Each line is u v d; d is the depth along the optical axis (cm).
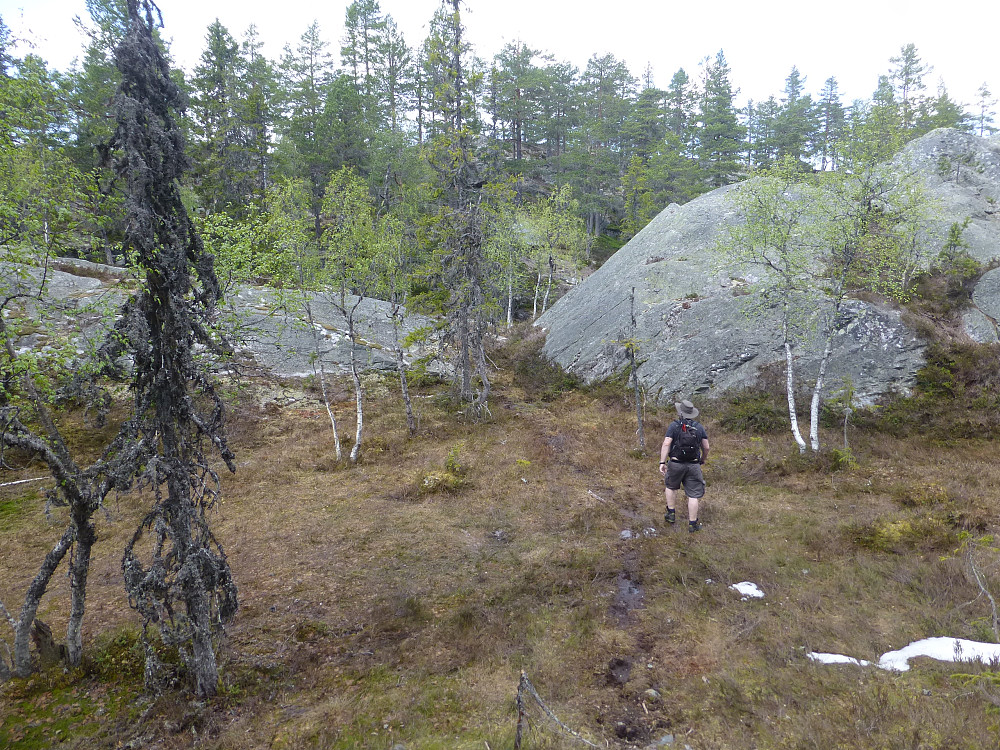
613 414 1622
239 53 3594
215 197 2762
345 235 1378
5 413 483
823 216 1285
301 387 1797
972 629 510
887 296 1567
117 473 464
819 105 5972
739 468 1127
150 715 475
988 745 351
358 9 4850
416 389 1958
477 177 1714
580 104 5634
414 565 760
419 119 4878
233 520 942
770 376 1523
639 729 425
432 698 478
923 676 449
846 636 527
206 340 514
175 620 496
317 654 557
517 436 1433
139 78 462
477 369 1886
